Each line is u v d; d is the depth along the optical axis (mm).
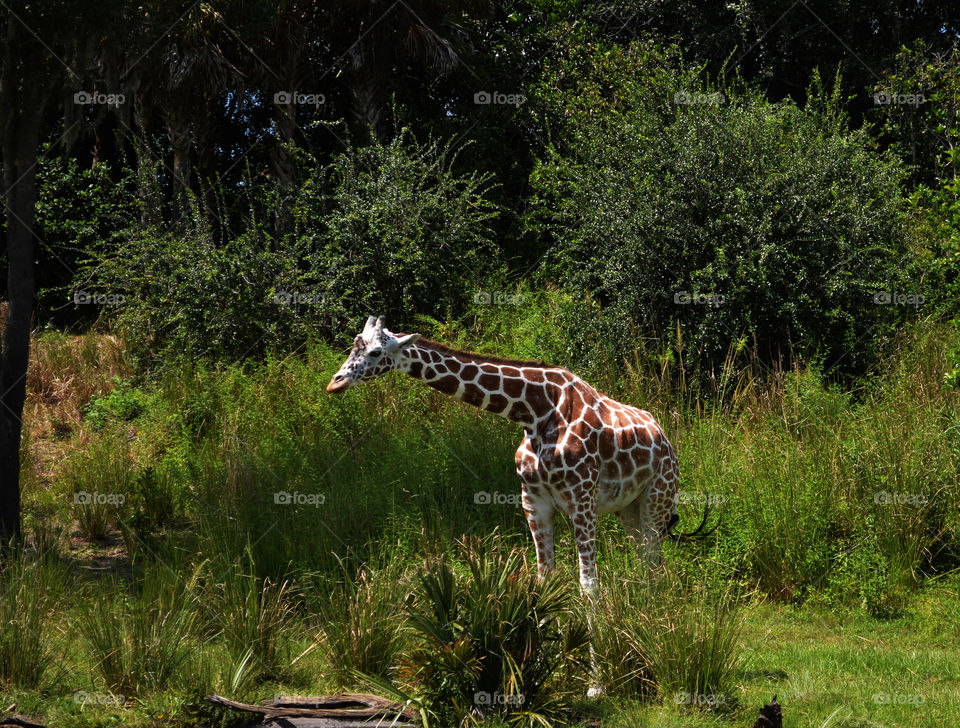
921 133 16453
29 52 7855
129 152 18297
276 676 5832
